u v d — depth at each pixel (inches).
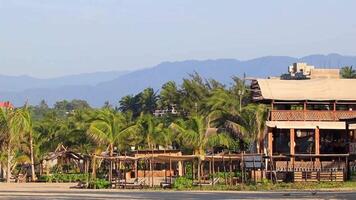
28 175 3863.2
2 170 3991.1
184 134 3154.5
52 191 2477.9
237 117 3297.2
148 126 3659.0
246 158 2827.3
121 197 2062.0
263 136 3174.2
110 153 3161.9
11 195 2197.3
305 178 2918.3
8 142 3472.0
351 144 2915.8
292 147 3048.7
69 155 3804.1
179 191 2440.9
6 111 3494.1
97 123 3132.4
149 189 2623.0
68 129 4079.7
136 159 2950.3
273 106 3171.8
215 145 3319.4
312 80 3277.6
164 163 3459.6
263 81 3230.8
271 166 2854.3
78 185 2886.3
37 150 3932.1
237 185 2664.9
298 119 3070.9
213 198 1979.6
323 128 3048.7
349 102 3137.3
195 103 5002.5
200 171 3011.8
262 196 2039.9
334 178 2908.5
